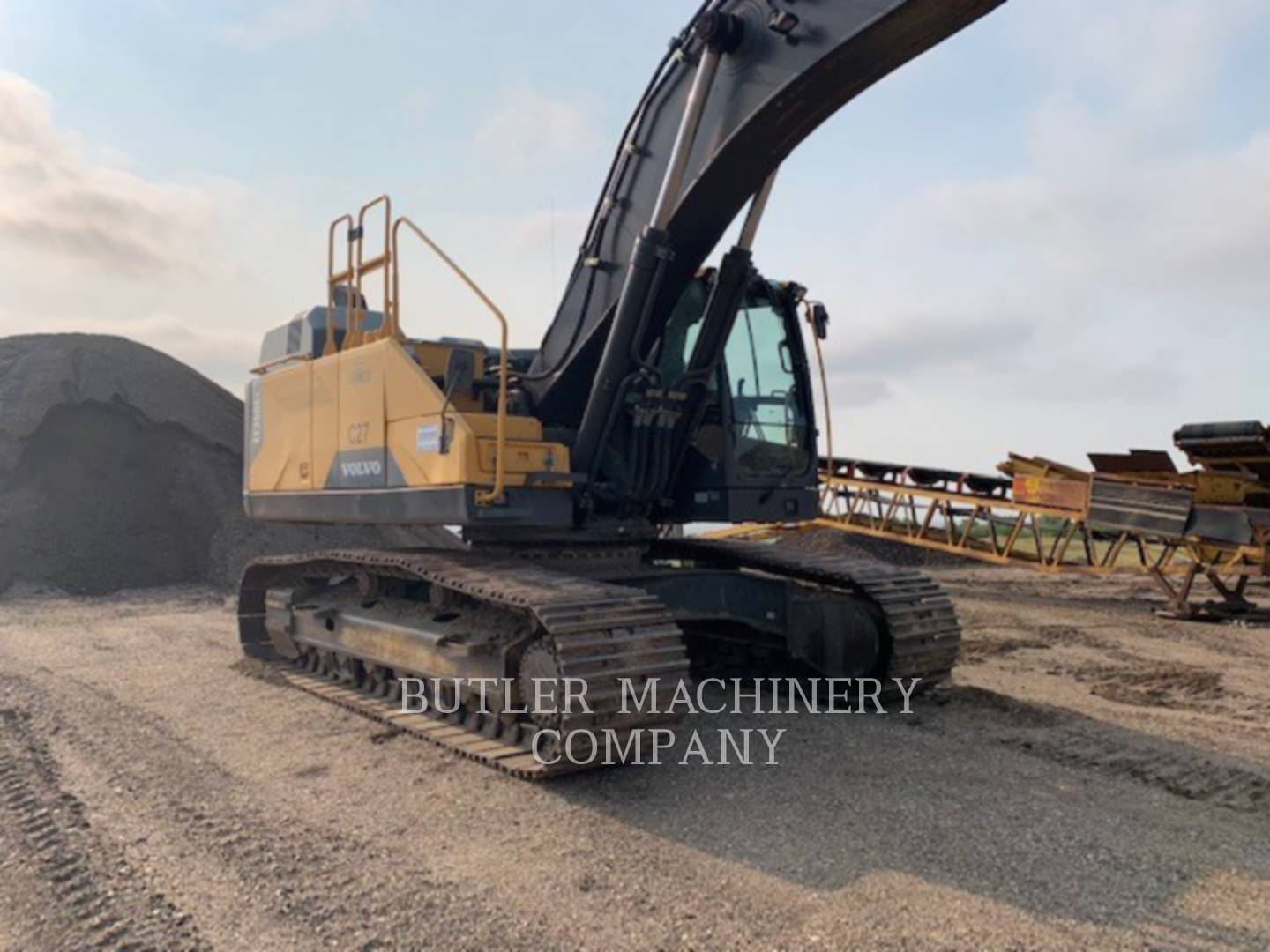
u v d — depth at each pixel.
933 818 4.87
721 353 7.36
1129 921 3.68
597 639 5.21
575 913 3.82
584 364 7.05
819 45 5.20
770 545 8.89
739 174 5.93
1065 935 3.56
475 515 6.05
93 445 19.78
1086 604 14.64
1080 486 14.29
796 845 4.50
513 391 7.32
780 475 7.68
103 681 8.69
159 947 3.59
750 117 5.55
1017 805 5.07
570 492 6.55
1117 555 14.34
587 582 5.96
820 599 7.54
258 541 19.05
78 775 5.78
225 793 5.39
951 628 7.38
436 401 6.43
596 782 5.50
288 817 4.99
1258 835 4.64
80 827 4.87
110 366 21.48
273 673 8.74
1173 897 3.90
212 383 24.12
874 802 5.12
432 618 6.82
